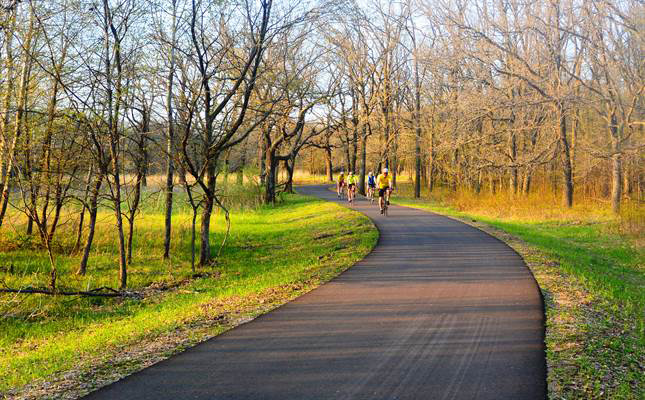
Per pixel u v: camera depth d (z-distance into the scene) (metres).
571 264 13.69
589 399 4.75
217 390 4.93
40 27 13.05
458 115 30.22
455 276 10.66
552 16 29.91
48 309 11.37
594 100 27.94
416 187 48.25
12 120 13.95
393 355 5.89
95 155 13.63
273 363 5.66
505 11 30.48
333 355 5.90
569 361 5.71
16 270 14.60
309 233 22.89
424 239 16.69
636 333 7.37
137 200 15.72
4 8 12.47
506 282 10.05
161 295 12.72
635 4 25.62
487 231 19.16
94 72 13.19
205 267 16.22
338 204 34.06
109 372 5.55
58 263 15.73
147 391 4.93
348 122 50.81
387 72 46.00
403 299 8.67
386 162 49.19
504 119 29.45
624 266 16.70
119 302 12.16
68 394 4.94
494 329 6.91
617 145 27.19
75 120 12.88
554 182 43.41
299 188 60.78
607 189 39.94
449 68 29.52
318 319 7.48
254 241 22.12
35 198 13.57
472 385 5.00
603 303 8.91
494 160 32.28
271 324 7.27
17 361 7.15
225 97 15.32
